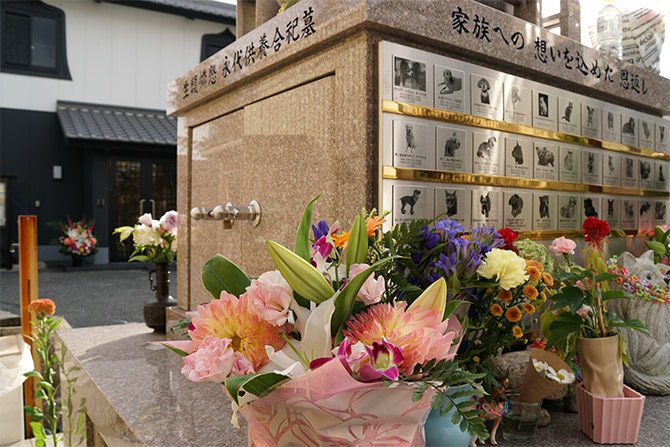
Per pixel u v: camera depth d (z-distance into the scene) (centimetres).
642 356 149
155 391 156
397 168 131
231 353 61
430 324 65
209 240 215
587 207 187
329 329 66
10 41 1119
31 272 292
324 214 147
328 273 79
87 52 1188
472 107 148
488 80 153
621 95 198
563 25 197
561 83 179
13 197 1126
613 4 214
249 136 186
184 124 241
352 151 135
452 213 143
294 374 61
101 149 1143
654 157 220
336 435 65
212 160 216
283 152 166
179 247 241
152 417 134
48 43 1153
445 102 142
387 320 66
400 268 108
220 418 133
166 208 1220
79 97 1184
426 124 138
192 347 68
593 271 121
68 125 1074
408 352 62
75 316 552
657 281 153
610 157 198
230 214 174
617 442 113
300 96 158
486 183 152
